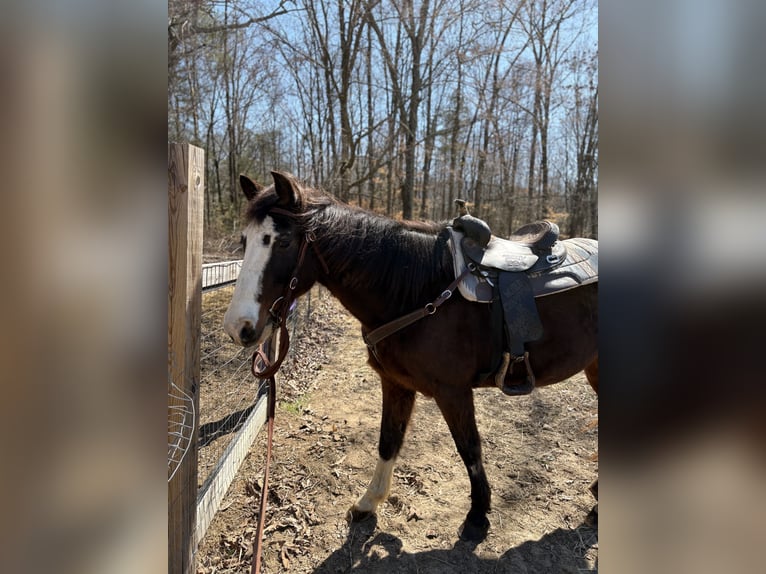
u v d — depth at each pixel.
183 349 1.52
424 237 2.06
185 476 1.58
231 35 11.44
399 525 2.24
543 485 2.61
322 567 1.97
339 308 7.40
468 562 2.02
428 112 16.12
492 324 1.96
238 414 3.27
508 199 16.50
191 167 1.50
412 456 2.89
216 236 13.85
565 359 2.12
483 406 3.72
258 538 1.47
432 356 1.93
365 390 3.99
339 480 2.59
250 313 1.65
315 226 1.81
